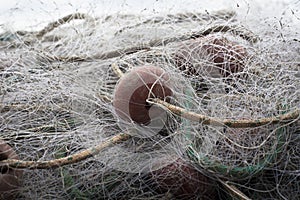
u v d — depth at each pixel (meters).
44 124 1.22
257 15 1.35
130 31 1.33
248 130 1.15
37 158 1.19
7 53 1.34
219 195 1.18
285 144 1.16
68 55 1.30
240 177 1.15
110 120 1.19
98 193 1.18
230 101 1.18
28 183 1.17
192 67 1.22
